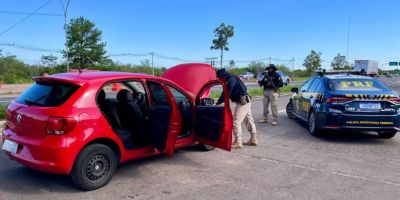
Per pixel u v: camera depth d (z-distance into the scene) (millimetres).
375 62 42781
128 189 5020
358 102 7824
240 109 7336
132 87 6246
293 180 5496
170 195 4824
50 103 4828
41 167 4672
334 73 9992
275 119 10477
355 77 8867
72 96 4832
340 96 7895
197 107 6434
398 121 7828
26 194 4793
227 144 5996
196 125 6457
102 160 5020
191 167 6047
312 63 71375
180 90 6324
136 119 5703
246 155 6887
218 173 5770
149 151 5848
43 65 46031
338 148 7621
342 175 5773
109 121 5320
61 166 4613
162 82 6020
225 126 5941
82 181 4820
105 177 5074
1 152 6711
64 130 4625
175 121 5605
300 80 60688
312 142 8164
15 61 44156
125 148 5402
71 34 43156
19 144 4941
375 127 7840
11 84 37750
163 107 5637
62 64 43938
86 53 43438
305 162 6484
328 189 5137
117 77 5414
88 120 4836
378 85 8500
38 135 4719
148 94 5844
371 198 4832
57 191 4902
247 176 5645
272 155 6930
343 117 7828
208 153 6945
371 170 6074
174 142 5676
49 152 4590
